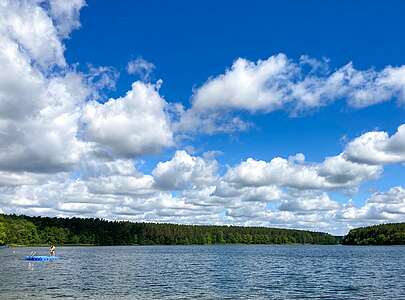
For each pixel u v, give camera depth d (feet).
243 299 183.42
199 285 233.35
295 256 625.82
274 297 190.70
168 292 202.28
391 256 615.57
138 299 179.63
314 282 253.44
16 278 261.24
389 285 238.68
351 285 238.27
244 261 488.44
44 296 184.14
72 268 353.92
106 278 268.62
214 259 533.55
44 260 469.57
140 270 341.82
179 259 528.63
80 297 182.91
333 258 560.61
